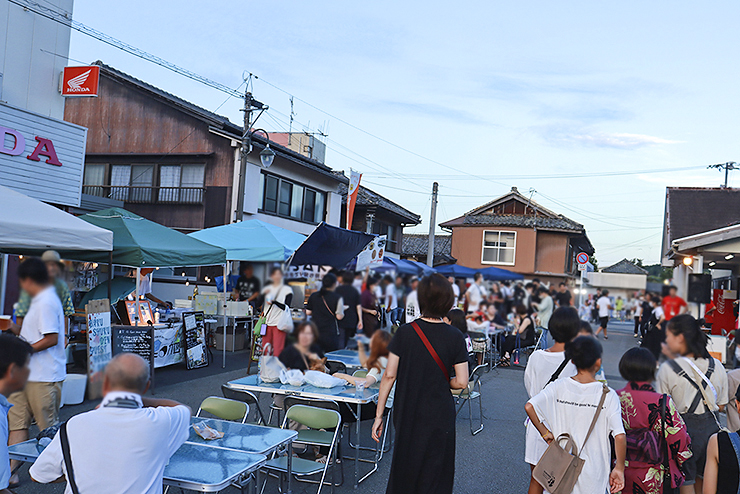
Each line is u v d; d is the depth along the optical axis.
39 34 10.30
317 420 4.22
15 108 9.31
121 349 7.33
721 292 14.18
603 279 18.80
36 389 4.05
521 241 29.42
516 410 7.83
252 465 3.00
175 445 2.54
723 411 3.72
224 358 9.81
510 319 13.92
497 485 4.80
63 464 2.39
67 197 10.42
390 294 11.34
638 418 3.08
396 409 3.12
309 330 5.57
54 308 4.13
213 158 16.14
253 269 11.70
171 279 15.71
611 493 2.87
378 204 22.78
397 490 3.04
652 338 4.63
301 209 19.58
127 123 17.20
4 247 7.71
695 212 19.09
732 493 2.13
